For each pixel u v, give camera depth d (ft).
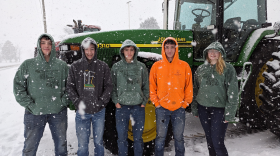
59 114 6.86
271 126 9.12
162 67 6.97
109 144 8.02
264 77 9.29
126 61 7.33
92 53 6.63
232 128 11.00
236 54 10.41
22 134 11.02
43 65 6.50
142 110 7.40
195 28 10.74
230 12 10.13
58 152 7.04
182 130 7.06
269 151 8.32
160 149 7.09
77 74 6.64
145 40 9.62
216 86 6.58
